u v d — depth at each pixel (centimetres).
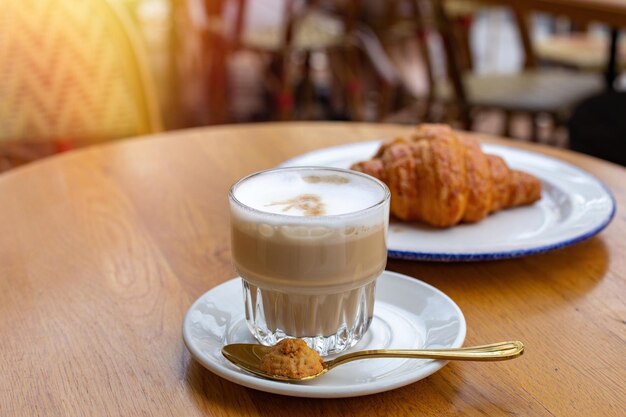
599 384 58
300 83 308
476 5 273
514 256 71
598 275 71
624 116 148
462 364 60
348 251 58
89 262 73
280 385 55
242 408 56
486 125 307
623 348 62
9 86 123
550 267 73
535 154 92
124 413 56
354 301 60
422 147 80
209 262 73
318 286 58
